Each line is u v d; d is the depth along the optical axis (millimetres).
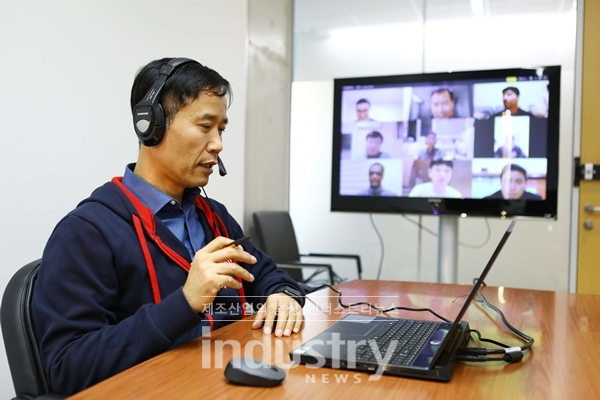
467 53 3482
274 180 3592
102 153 2064
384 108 3186
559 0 3309
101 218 1057
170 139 1127
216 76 1157
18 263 1750
